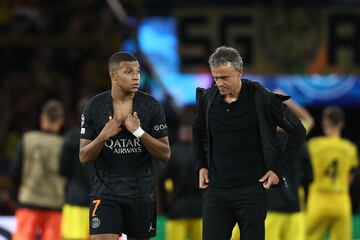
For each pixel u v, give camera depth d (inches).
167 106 2190.0
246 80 942.4
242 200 937.5
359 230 1510.8
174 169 1352.1
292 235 1262.3
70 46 2237.9
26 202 1385.3
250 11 2089.1
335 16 2087.8
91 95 2209.6
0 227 1454.2
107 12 2235.5
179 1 2108.8
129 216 970.7
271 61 2087.8
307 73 2089.1
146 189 965.2
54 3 2278.5
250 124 930.7
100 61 2226.9
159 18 2236.7
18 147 1390.3
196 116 969.5
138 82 944.9
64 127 2155.5
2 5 2261.3
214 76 915.4
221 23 2095.2
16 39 2246.6
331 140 1444.4
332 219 1446.9
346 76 2174.0
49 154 1387.8
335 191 1440.7
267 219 1257.4
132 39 2196.1
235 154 937.5
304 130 937.5
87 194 1302.9
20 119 2236.7
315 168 1440.7
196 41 2102.6
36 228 1392.7
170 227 1364.4
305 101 2251.5
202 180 966.4
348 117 2527.1
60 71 2267.5
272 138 930.1
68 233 1311.5
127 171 959.0
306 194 1323.8
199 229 1369.3
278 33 2085.4
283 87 2233.0
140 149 956.6
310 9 2080.5
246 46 2092.8
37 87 2251.5
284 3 2085.4
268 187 923.4
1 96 2249.0
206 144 976.3
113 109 955.3
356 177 1684.3
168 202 1417.3
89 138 960.9
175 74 2230.6
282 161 928.3
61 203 1392.7
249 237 940.0
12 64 2300.7
